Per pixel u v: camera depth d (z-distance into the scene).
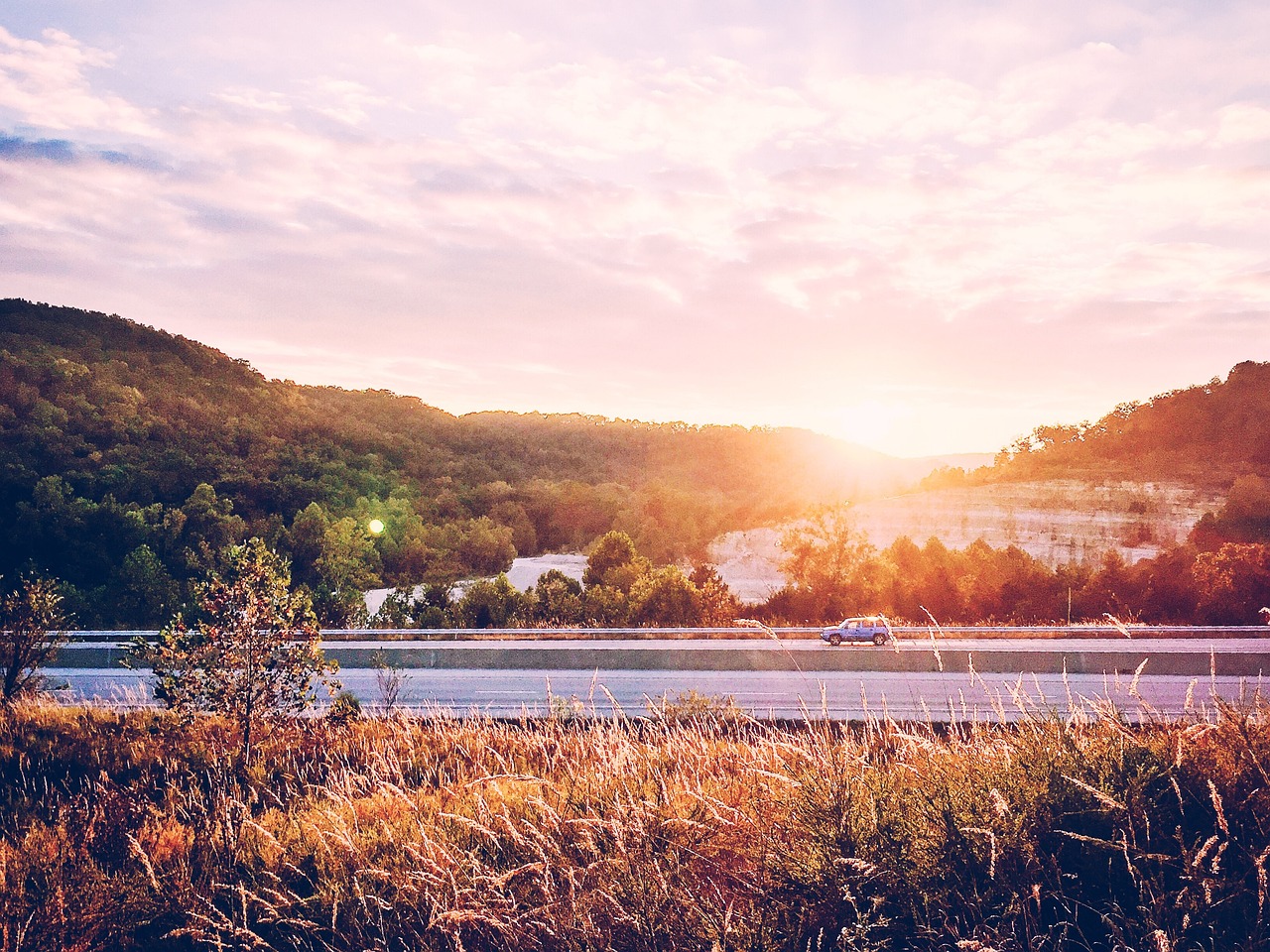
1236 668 18.73
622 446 170.12
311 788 8.52
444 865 4.88
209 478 85.38
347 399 148.12
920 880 3.80
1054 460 148.00
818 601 38.09
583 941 3.91
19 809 7.82
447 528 87.88
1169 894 3.42
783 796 4.92
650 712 11.69
